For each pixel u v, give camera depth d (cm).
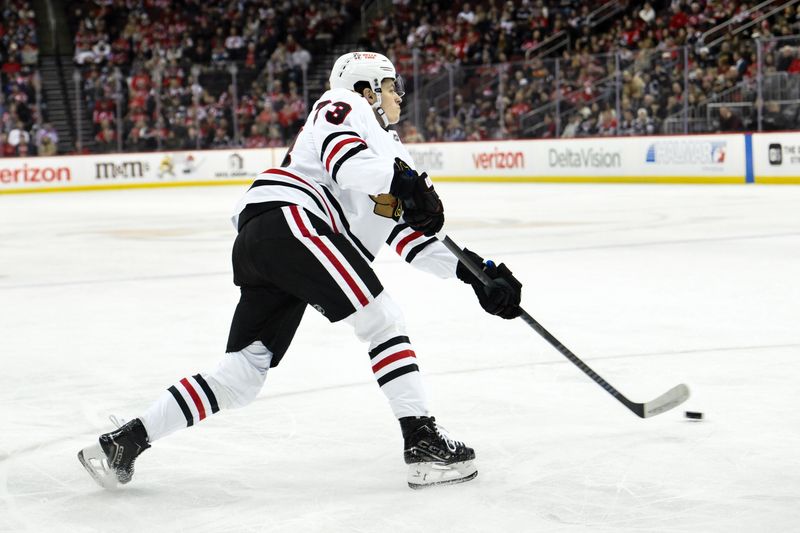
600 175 4862
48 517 706
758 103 4353
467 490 737
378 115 784
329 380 1112
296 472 795
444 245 770
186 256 2388
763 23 4634
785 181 4253
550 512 687
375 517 688
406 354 743
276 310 754
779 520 662
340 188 757
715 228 2702
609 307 1544
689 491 723
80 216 3700
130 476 754
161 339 1391
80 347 1349
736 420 909
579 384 1063
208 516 700
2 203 4550
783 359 1159
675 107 4634
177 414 745
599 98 4881
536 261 2125
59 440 912
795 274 1842
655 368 1132
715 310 1495
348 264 721
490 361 1190
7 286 1955
